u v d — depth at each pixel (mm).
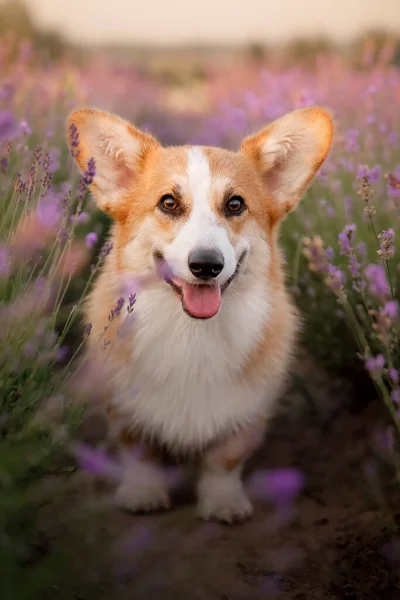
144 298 3635
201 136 8555
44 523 2992
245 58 16141
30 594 2299
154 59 20094
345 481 4008
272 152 4031
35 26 15344
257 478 4086
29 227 3150
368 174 3592
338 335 4703
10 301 3062
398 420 2973
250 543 3439
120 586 2910
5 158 3488
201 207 3592
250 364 3756
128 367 3703
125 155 3926
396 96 7113
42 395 2904
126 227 3836
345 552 3311
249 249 3723
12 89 5492
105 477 3857
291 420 4727
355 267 3562
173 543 3424
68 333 4691
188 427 3814
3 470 2363
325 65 9648
